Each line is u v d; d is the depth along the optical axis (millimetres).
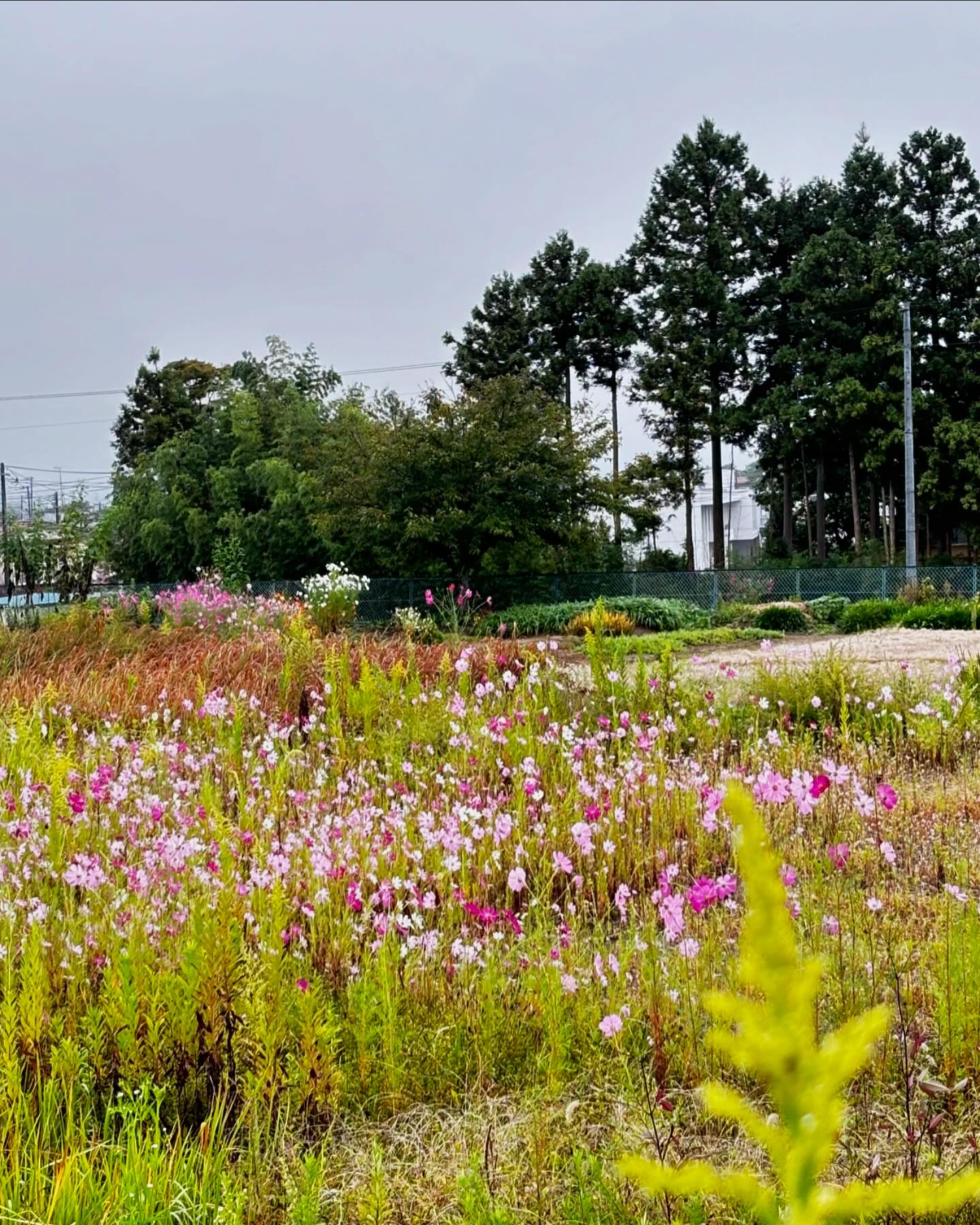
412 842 4078
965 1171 2047
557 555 25875
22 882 3545
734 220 36125
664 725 5859
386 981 2789
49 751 5266
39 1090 2482
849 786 4848
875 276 33750
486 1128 2477
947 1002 2627
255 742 6211
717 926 3330
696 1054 2654
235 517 26312
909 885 3865
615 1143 2369
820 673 7574
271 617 13594
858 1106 2484
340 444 24188
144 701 7508
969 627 16984
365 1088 2693
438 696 6918
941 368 33656
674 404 35438
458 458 22516
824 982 2861
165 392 45812
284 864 3318
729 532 48125
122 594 16906
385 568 24422
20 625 11586
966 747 6145
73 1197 1984
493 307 41469
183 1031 2670
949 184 35844
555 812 4547
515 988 3090
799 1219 702
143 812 4363
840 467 38969
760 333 36438
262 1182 2299
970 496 32281
